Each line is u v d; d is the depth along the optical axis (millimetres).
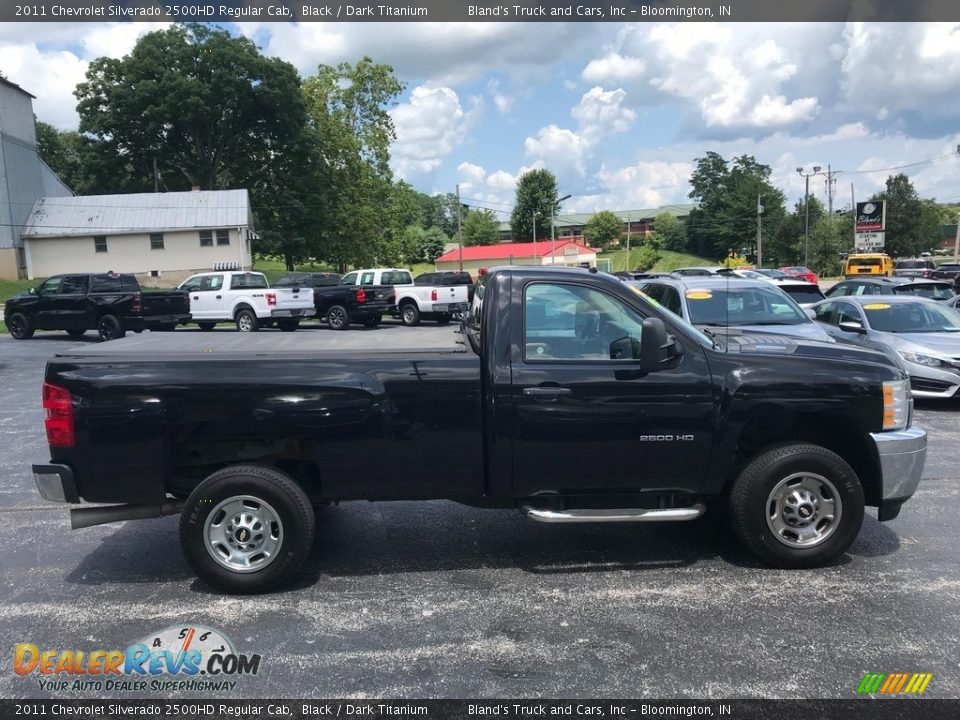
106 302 19984
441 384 4348
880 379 4543
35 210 45938
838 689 3297
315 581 4559
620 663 3535
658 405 4406
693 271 30125
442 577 4598
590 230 116500
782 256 75188
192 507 4266
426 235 116062
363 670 3512
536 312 4457
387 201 54656
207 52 50906
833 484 4523
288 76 51188
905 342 9844
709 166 97000
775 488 4520
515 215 127625
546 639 3781
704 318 9539
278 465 4691
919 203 79938
